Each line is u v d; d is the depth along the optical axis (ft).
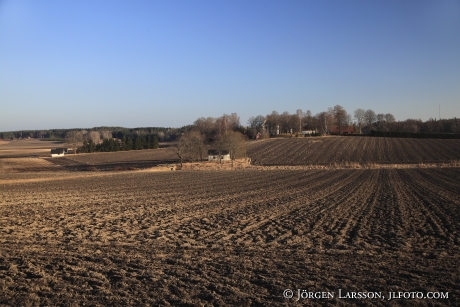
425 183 121.80
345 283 31.45
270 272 34.50
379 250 42.52
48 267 36.88
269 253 41.57
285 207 76.18
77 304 27.48
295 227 56.03
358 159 260.83
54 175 184.75
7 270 35.86
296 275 33.58
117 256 40.83
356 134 457.27
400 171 171.42
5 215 70.69
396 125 527.40
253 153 308.40
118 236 51.85
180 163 250.57
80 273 34.68
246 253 41.68
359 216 64.75
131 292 29.76
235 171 192.03
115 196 98.48
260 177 153.99
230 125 486.79
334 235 50.44
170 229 56.24
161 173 185.06
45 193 106.83
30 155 367.86
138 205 81.92
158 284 31.48
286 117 540.52
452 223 57.47
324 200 86.07
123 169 227.61
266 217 65.21
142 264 37.58
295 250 42.80
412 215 65.05
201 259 39.34
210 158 280.92
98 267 36.52
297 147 327.26
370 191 102.94
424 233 51.11
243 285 31.12
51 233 54.34
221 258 39.68
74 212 73.56
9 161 307.37
